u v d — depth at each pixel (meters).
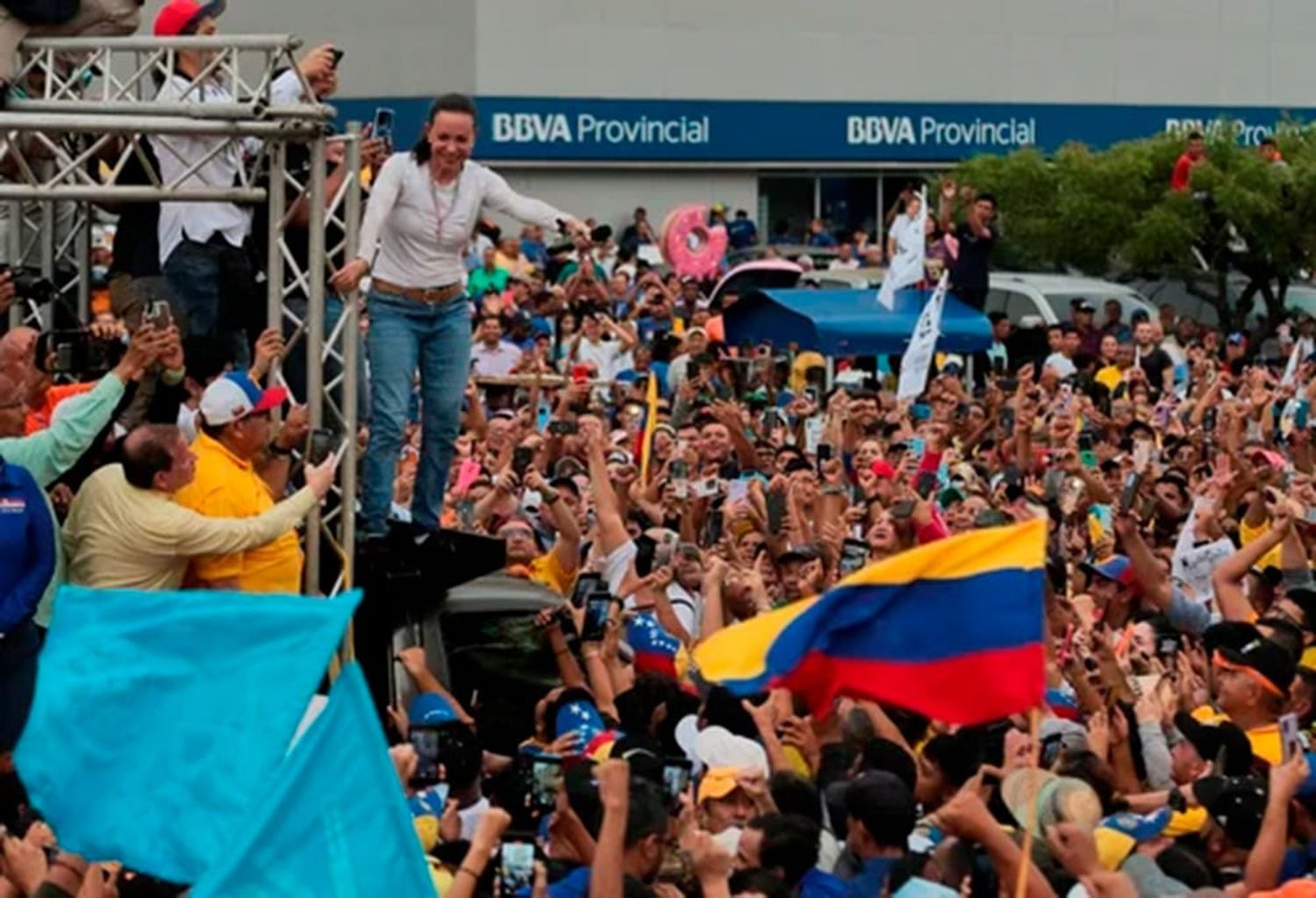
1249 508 23.62
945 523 22.66
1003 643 13.30
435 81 54.31
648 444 24.78
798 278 41.84
